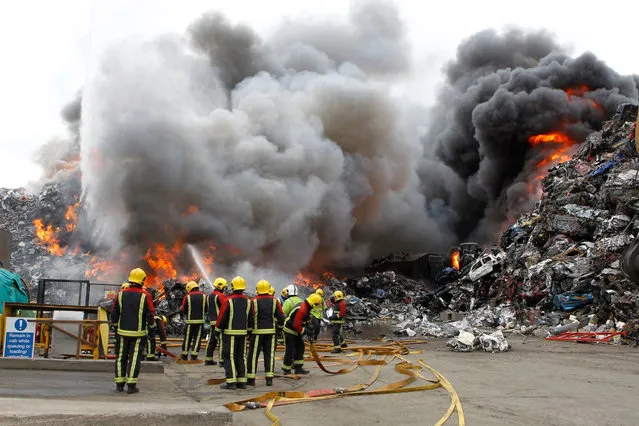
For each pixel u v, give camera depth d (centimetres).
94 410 522
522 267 2912
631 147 2806
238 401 734
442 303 3500
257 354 910
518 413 651
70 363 1050
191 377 1032
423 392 819
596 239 2589
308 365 1238
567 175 3331
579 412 656
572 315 2186
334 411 668
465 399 754
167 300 2673
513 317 2517
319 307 1294
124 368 803
